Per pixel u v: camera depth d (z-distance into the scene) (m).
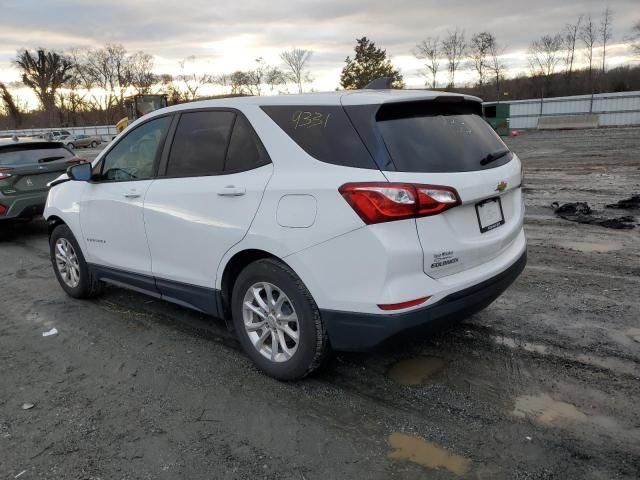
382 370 3.56
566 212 8.10
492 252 3.23
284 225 3.10
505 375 3.42
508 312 4.39
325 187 2.93
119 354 4.00
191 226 3.64
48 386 3.56
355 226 2.83
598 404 3.05
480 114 3.71
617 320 4.13
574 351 3.67
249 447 2.82
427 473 2.56
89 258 4.84
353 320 2.94
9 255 7.49
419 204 2.78
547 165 14.66
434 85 61.38
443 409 3.07
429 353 3.75
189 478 2.60
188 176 3.75
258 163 3.32
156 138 4.11
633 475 2.48
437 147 3.04
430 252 2.84
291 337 3.29
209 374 3.62
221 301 3.64
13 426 3.09
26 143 8.27
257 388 3.41
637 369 3.40
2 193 7.86
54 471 2.69
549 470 2.54
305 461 2.69
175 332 4.37
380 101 2.98
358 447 2.77
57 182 5.30
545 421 2.92
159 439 2.92
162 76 80.69
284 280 3.18
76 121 87.75
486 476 2.52
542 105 35.72
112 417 3.15
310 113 3.18
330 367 3.62
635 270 5.27
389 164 2.84
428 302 2.86
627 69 54.06
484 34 58.59
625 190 9.77
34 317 4.87
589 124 32.88
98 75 83.25
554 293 4.77
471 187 2.99
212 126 3.68
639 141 20.95
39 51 82.12
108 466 2.71
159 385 3.51
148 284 4.21
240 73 59.47
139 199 4.07
